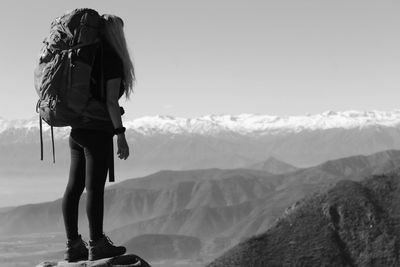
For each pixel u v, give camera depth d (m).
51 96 4.81
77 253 5.23
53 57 4.88
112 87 4.91
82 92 4.83
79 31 4.82
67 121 4.91
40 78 4.88
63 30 4.84
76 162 5.23
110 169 5.16
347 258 92.12
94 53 4.86
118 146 4.93
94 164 5.02
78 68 4.79
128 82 5.08
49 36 4.91
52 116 4.89
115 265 4.93
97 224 5.07
